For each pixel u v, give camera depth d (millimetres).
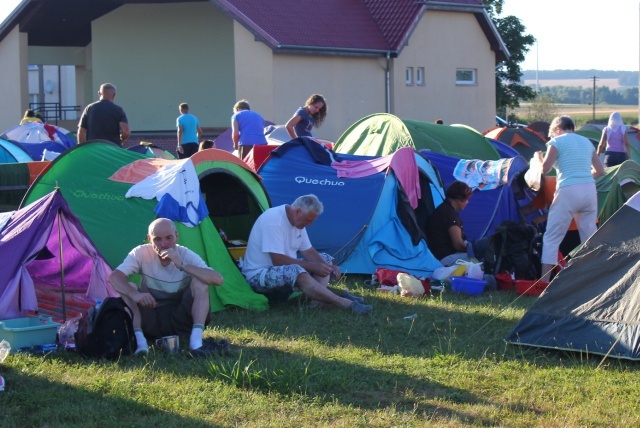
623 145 15758
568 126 8938
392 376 5828
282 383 5500
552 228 8773
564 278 6637
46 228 6781
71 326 6469
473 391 5559
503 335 6934
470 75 29156
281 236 7996
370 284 9109
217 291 7812
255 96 22672
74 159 8461
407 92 26391
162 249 6512
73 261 8016
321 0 25781
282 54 22531
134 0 26281
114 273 6457
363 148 13906
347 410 5125
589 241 6645
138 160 8648
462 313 7730
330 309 7777
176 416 5020
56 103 32781
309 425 4887
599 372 5934
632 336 6145
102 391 5438
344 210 9766
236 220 10078
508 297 8531
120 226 7883
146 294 6414
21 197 11797
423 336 6910
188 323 6652
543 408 5250
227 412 5066
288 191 10109
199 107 28234
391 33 25812
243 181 9148
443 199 10453
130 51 28703
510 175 10391
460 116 28484
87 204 8055
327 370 5762
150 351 6332
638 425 4895
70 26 28797
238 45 22828
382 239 9531
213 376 5746
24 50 26547
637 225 6555
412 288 8516
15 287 6602
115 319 6195
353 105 24734
